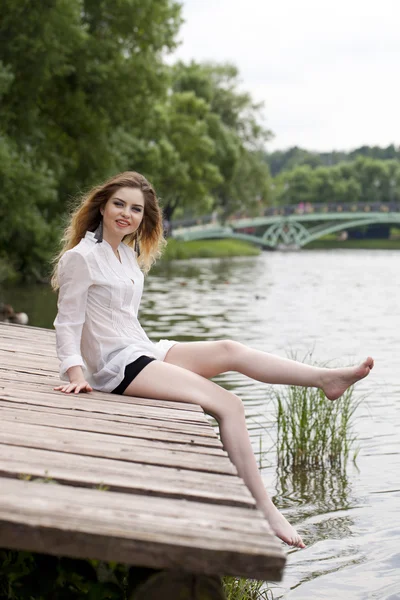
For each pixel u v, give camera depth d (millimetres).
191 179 50062
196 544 2232
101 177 28766
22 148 26375
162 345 4473
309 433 6266
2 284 27203
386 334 14719
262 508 3830
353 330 15320
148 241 4863
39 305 19766
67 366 4273
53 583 2666
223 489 2797
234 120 65500
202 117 57938
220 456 3262
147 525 2340
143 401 4160
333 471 5934
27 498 2449
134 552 2225
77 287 4309
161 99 30766
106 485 2688
